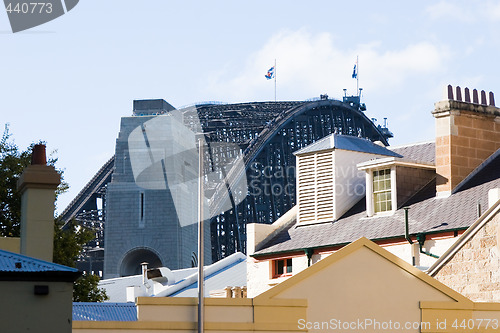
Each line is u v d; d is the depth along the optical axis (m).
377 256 65.81
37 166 65.56
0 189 129.62
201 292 61.41
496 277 77.06
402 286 66.00
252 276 107.94
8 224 129.38
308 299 64.06
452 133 99.88
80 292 126.44
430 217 97.06
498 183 96.81
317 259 102.56
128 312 70.81
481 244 78.31
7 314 52.25
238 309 62.72
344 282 65.00
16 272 52.38
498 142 102.81
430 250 94.88
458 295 66.75
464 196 97.50
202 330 60.81
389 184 101.31
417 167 102.00
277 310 63.28
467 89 102.31
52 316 52.69
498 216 77.38
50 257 64.81
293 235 107.19
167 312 61.56
